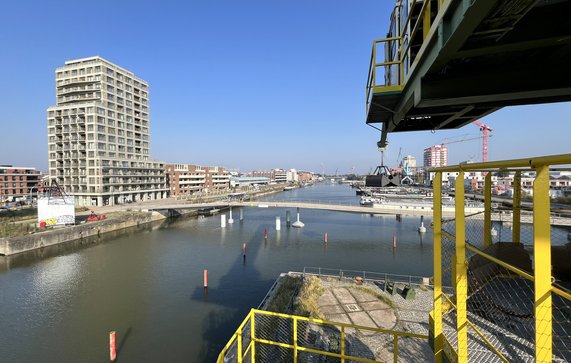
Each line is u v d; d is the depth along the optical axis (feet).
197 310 72.54
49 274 99.19
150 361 53.11
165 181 323.98
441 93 20.45
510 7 12.46
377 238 147.84
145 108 326.85
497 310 14.79
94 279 94.27
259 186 587.27
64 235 139.44
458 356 12.08
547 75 19.42
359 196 385.29
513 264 16.94
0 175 276.00
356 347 37.96
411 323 46.44
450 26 15.43
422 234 155.84
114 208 204.23
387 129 35.01
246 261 112.47
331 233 160.86
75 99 261.65
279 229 170.60
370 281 65.46
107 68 266.16
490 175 17.16
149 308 73.72
